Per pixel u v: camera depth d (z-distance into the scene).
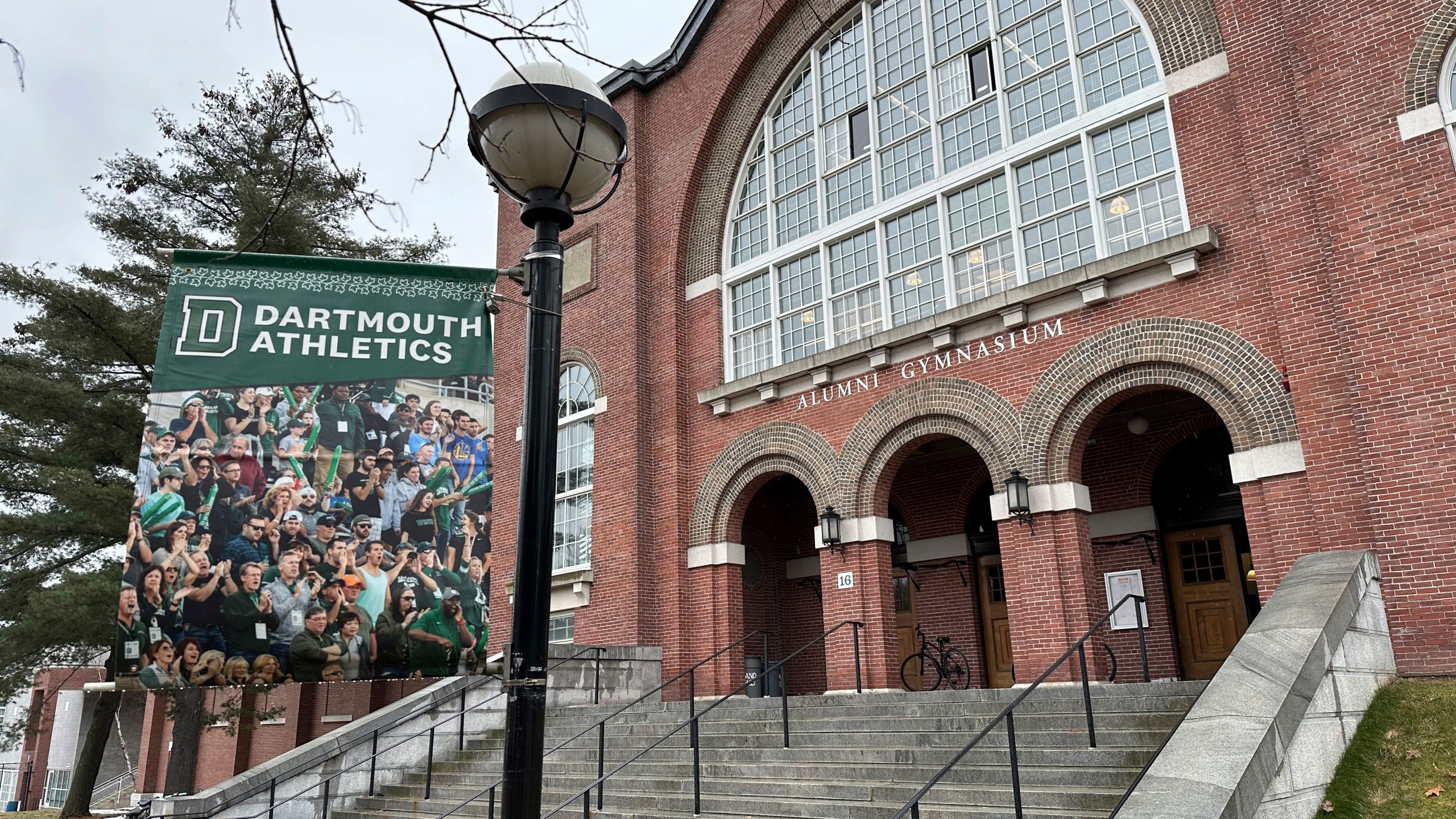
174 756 20.42
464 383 5.23
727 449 18.52
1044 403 14.34
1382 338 11.34
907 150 17.56
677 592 18.31
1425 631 10.45
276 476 4.80
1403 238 11.41
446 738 16.06
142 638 4.45
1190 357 13.09
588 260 21.59
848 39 19.02
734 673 17.66
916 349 16.06
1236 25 13.51
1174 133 14.09
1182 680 15.18
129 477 20.64
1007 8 16.67
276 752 25.12
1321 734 8.00
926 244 16.92
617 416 19.81
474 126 4.90
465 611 4.93
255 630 4.59
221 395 4.83
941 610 18.53
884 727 11.88
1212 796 6.25
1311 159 12.27
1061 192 15.32
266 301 5.04
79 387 19.88
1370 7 12.16
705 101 20.58
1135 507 16.36
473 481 5.11
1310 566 10.41
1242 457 12.49
